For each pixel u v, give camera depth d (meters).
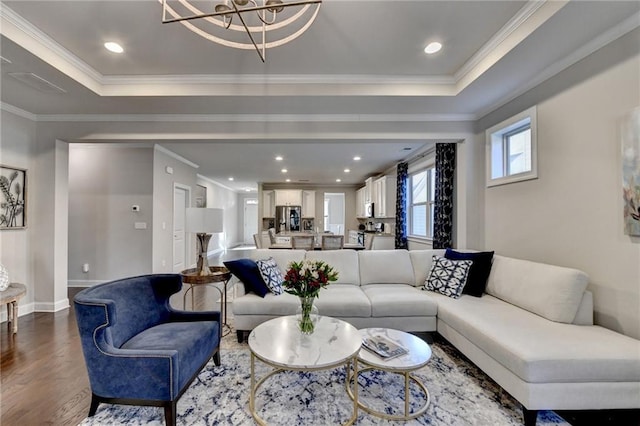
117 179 5.17
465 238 3.69
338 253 3.55
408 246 6.10
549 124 2.57
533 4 1.99
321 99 3.14
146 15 2.10
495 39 2.37
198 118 3.61
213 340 2.22
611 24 1.97
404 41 2.42
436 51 2.58
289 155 5.91
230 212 11.98
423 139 3.67
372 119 3.64
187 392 2.01
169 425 1.64
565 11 1.85
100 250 5.12
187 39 2.39
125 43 2.44
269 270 3.04
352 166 7.09
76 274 5.11
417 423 1.71
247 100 3.16
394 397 1.96
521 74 2.64
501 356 1.82
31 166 3.60
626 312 1.96
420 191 5.71
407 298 2.78
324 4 1.97
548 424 1.70
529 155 2.99
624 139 1.95
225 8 1.63
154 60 2.71
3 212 3.29
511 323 2.11
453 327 2.43
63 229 3.78
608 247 2.07
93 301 1.69
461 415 1.78
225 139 3.63
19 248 3.50
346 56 2.65
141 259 5.13
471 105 3.35
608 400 1.64
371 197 8.01
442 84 3.07
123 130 3.62
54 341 2.79
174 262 6.11
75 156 5.17
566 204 2.41
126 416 1.76
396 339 2.03
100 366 1.69
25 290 3.11
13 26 2.14
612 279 2.05
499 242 3.25
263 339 1.86
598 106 2.13
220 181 9.90
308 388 2.07
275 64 2.79
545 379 1.64
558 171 2.48
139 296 2.17
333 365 1.58
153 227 5.17
